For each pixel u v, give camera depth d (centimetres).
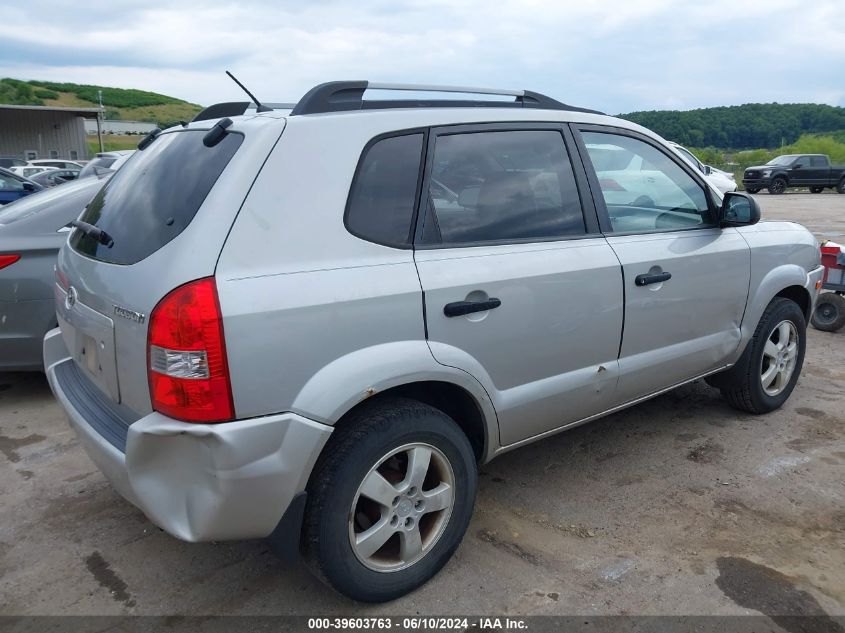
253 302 221
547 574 285
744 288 403
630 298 335
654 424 439
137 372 231
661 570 287
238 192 229
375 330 246
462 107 301
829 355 589
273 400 225
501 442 303
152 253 234
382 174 262
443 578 282
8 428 433
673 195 376
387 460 261
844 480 363
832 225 1527
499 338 284
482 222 289
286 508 235
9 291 437
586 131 340
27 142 3741
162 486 229
